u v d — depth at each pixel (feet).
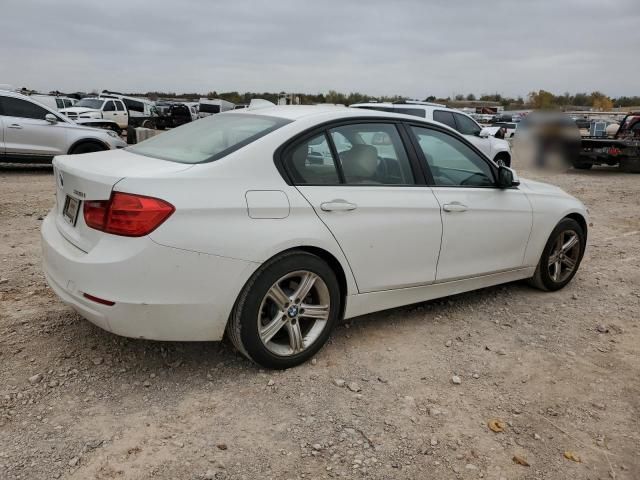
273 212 10.57
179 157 11.10
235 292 10.27
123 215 9.46
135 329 9.77
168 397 10.26
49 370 10.85
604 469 9.09
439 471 8.77
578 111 65.46
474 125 43.98
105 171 10.09
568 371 12.24
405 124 13.51
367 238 11.96
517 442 9.62
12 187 31.55
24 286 15.05
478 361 12.44
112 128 69.41
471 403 10.73
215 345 12.28
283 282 11.30
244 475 8.39
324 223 11.26
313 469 8.62
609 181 47.34
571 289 17.81
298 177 11.18
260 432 9.41
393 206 12.40
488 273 15.06
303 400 10.42
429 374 11.72
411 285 13.20
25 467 8.23
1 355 11.27
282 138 11.14
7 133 36.04
